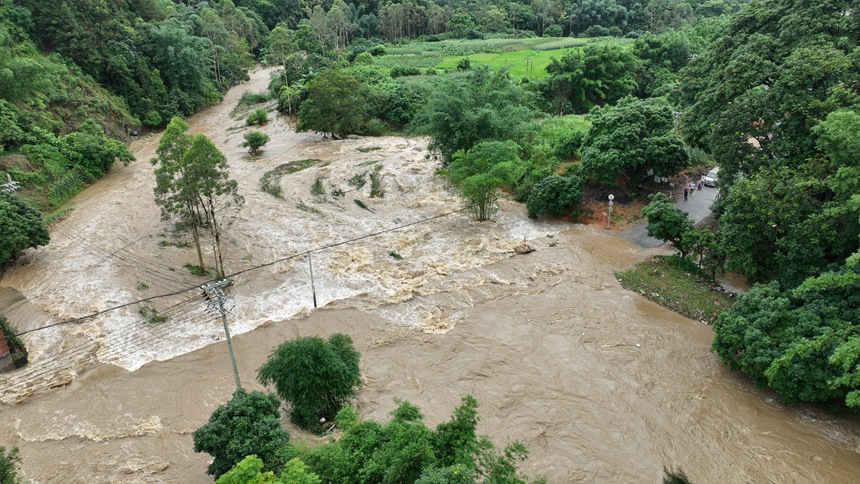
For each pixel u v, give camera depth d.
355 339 27.36
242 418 16.97
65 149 49.47
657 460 19.52
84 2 67.25
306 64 87.88
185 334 28.03
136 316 29.45
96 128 55.88
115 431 21.33
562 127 55.06
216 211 42.00
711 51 35.00
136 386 24.08
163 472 19.12
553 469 19.02
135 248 36.72
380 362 25.39
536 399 22.73
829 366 19.86
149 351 26.66
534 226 40.94
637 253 36.22
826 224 22.64
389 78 80.94
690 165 47.47
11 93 48.88
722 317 23.69
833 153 23.00
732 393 22.88
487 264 34.94
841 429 20.55
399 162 55.34
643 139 41.62
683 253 33.38
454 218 42.50
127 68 68.25
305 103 65.19
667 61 81.38
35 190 44.16
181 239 37.97
